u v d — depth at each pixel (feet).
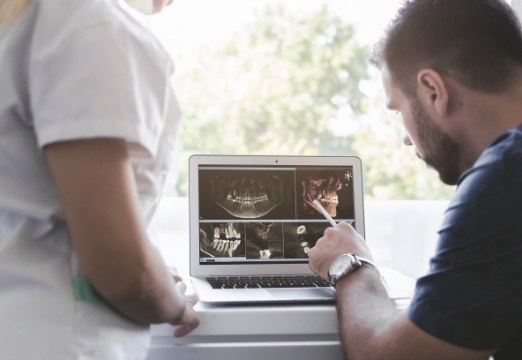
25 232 2.27
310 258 3.54
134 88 2.18
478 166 2.58
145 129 2.21
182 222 4.87
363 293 3.09
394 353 2.60
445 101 2.84
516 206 2.46
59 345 2.18
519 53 2.82
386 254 5.12
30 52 2.19
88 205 2.05
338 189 4.35
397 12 3.14
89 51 2.12
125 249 2.08
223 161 4.28
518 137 2.56
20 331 2.17
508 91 2.79
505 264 2.45
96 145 2.07
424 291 2.54
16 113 2.21
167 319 2.50
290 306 3.31
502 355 2.76
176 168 5.28
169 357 3.19
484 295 2.46
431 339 2.51
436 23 2.88
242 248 4.19
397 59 3.02
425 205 5.16
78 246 2.10
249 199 4.26
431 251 5.14
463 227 2.49
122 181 2.10
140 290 2.18
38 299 2.22
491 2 2.85
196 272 4.11
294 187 4.31
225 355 3.22
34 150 2.24
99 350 2.26
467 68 2.78
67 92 2.08
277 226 4.24
